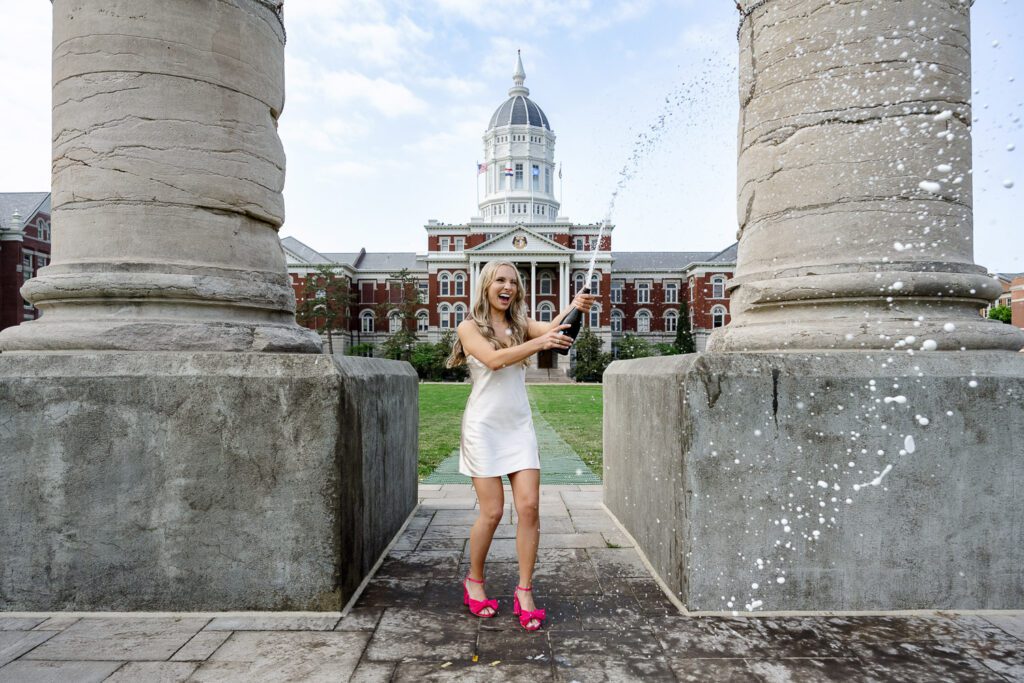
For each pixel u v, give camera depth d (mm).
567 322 2641
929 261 3057
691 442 2787
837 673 2219
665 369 3266
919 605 2775
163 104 3096
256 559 2789
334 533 2775
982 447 2766
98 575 2789
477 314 2791
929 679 2170
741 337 3354
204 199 3184
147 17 3072
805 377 2775
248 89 3354
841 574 2773
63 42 3139
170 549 2789
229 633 2566
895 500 2771
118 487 2781
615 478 4637
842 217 3127
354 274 63375
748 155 3562
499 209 69375
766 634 2547
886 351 2869
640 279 61938
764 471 2781
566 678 2188
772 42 3385
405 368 4637
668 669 2252
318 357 2861
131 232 3064
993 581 2770
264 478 2787
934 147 3098
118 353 2844
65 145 3139
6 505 2791
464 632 2578
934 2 3109
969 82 3219
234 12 3291
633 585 3145
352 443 2988
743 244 3635
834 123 3156
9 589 2793
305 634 2555
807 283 3135
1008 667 2258
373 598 2973
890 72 3076
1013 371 2783
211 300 3145
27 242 45906
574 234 58906
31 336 3025
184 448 2785
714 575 2783
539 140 70312
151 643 2471
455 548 3840
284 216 3689
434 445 9508
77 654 2369
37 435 2783
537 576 3287
